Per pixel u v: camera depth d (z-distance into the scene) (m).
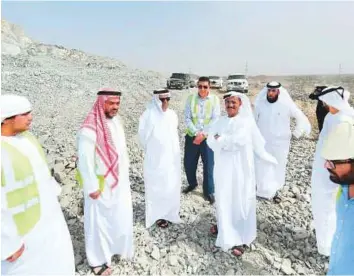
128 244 3.71
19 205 2.53
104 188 3.44
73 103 16.53
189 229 4.48
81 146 3.32
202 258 3.87
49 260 2.82
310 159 7.95
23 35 48.59
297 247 4.12
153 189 4.45
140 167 7.04
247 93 26.98
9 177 2.46
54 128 10.98
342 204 2.20
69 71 28.44
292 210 5.06
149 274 3.60
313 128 11.81
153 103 4.54
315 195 3.83
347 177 1.96
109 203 3.47
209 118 5.18
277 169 5.41
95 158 3.37
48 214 2.83
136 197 5.49
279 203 5.31
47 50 43.22
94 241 3.54
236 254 3.89
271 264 3.77
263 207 5.18
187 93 25.14
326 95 3.54
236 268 3.71
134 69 41.47
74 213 4.75
